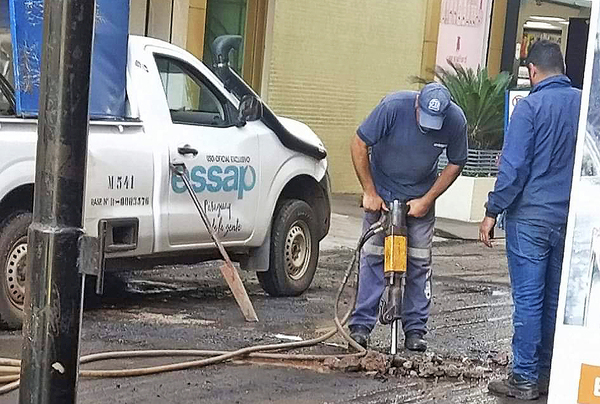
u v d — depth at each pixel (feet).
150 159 32.53
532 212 25.70
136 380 25.75
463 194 70.44
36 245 14.96
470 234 64.39
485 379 28.27
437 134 29.43
